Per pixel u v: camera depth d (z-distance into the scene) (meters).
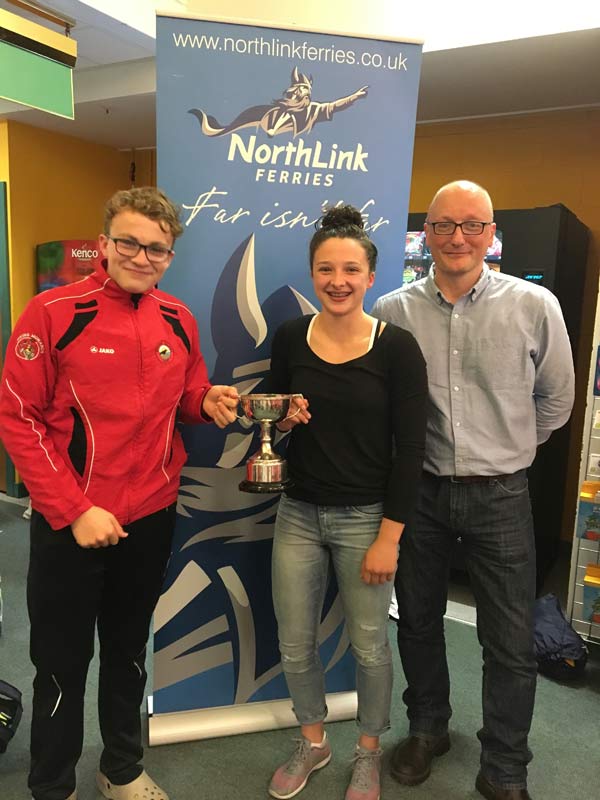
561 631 2.46
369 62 1.83
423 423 1.54
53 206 4.53
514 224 2.88
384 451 1.59
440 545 1.80
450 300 1.67
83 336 1.35
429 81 3.12
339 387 1.54
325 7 2.97
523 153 3.59
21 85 1.77
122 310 1.40
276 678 2.12
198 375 1.68
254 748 2.00
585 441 2.47
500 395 1.65
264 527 2.01
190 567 1.98
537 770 1.93
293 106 1.81
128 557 1.52
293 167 1.85
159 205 1.35
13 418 1.33
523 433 1.69
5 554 3.49
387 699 1.71
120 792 1.70
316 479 1.59
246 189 1.83
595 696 2.32
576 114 3.43
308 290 1.92
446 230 1.59
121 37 3.21
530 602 1.72
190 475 1.93
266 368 1.94
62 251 4.23
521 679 1.72
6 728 1.90
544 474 3.16
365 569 1.57
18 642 2.59
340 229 1.50
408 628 1.88
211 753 1.97
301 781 1.80
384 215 1.92
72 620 1.47
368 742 1.76
